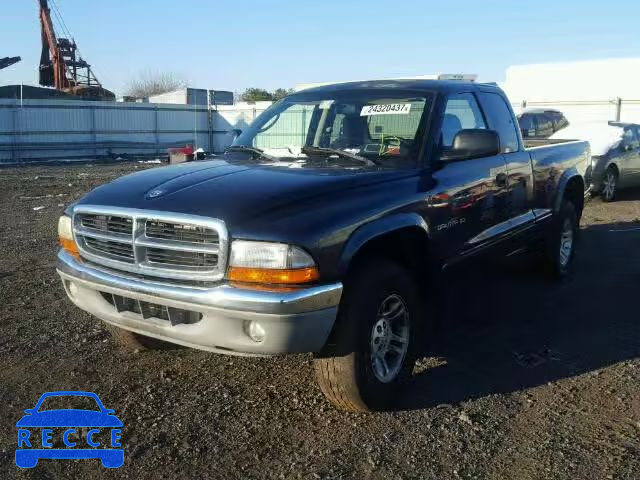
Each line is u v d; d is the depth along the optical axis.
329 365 3.68
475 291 6.54
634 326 5.55
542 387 4.34
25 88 37.09
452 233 4.46
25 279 6.86
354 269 3.72
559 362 4.77
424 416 3.91
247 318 3.27
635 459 3.44
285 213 3.41
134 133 32.56
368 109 4.75
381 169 4.18
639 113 26.25
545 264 6.72
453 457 3.46
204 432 3.70
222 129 34.91
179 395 4.16
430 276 4.31
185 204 3.52
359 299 3.63
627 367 4.67
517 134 5.69
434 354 4.92
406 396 4.18
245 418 3.88
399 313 3.99
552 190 6.23
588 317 5.79
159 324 3.58
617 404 4.09
